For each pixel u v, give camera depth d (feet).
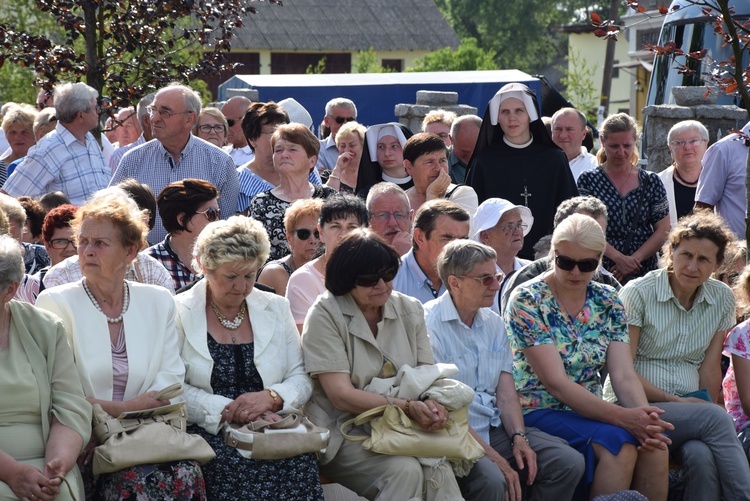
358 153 41.37
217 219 27.04
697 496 24.63
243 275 22.33
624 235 36.60
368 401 22.59
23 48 45.68
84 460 21.16
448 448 22.41
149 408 21.21
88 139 37.42
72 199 36.73
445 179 32.99
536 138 36.37
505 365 25.20
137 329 21.89
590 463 24.17
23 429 20.18
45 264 29.32
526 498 24.25
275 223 32.27
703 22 65.72
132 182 28.81
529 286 25.55
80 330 21.49
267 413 21.99
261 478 21.36
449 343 24.99
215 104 79.82
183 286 25.34
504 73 79.36
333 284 23.17
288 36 176.45
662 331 26.66
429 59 176.04
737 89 26.03
